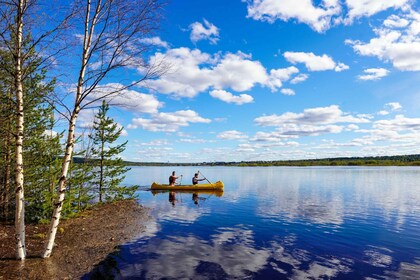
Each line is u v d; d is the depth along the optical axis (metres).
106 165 18.14
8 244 8.75
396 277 7.14
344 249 9.46
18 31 7.05
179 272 7.39
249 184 39.00
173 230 12.06
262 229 12.29
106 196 18.56
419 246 9.79
